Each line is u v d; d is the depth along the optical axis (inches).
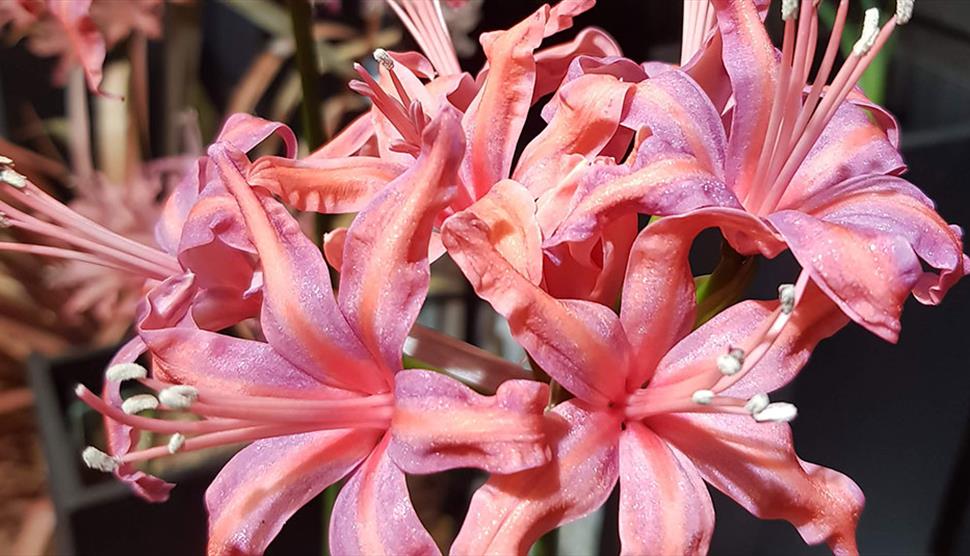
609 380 5.0
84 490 9.2
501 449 4.5
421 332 6.0
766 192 5.7
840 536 5.1
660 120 5.6
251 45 15.5
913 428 10.3
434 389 4.7
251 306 6.2
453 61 7.1
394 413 4.9
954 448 10.6
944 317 9.6
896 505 10.8
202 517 9.5
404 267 5.1
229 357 5.4
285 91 13.6
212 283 6.0
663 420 5.2
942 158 9.2
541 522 4.7
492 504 4.6
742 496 5.1
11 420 13.4
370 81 5.8
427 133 4.9
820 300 5.1
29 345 13.6
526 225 5.0
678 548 4.7
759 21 5.8
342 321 5.2
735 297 5.9
